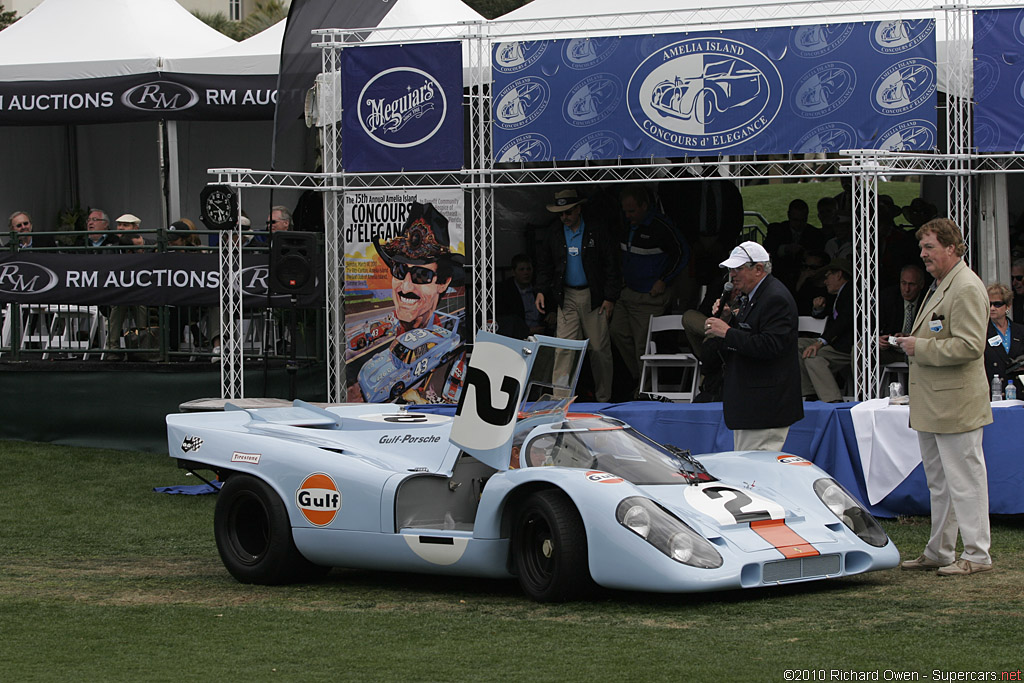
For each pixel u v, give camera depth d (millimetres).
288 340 16891
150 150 21438
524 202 17891
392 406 10492
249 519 9141
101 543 10938
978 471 8305
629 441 8531
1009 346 12164
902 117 13656
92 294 16500
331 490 8555
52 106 19188
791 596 7688
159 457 15906
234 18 58281
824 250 16719
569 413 9164
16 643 7027
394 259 15375
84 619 7688
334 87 15312
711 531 7422
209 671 6289
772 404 9055
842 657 6160
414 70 14906
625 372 16672
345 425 9680
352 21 16406
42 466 15234
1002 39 13523
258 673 6219
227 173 14797
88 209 21844
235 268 16109
